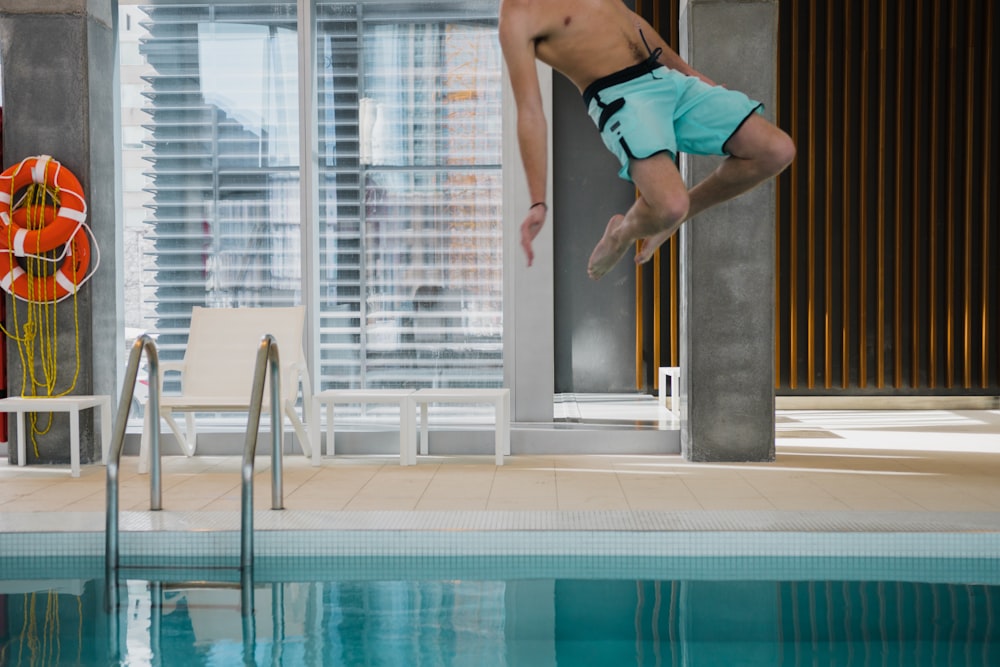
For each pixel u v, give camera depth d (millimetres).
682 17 5746
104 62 6012
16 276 5730
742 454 5758
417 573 3604
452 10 6500
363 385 6551
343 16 6492
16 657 2654
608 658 2604
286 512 4164
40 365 5812
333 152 6516
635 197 9852
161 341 6508
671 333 9578
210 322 5895
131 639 2811
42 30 5727
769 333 5695
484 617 3012
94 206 5859
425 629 2885
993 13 9367
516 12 2721
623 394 9781
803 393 9633
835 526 3842
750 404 5734
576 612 3064
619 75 2691
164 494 4727
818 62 9469
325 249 6531
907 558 3748
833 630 2857
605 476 5246
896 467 5559
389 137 6516
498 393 5750
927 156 9516
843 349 9523
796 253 9516
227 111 6477
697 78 2775
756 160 2650
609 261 2922
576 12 2711
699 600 3205
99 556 3838
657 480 5098
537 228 2742
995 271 9547
